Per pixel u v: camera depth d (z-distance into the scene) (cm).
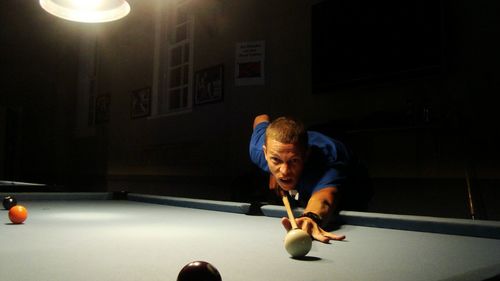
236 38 446
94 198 295
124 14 240
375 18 314
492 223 141
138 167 579
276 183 220
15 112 742
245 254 111
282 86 396
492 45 264
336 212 176
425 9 287
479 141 267
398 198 307
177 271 91
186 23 538
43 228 157
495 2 263
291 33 391
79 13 243
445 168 282
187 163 500
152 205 256
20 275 87
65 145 713
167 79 561
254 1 430
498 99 260
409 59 294
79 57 703
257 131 243
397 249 120
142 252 112
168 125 534
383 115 297
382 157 317
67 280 83
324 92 353
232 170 441
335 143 206
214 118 467
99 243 126
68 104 715
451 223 146
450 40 283
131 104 600
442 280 83
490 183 262
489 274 87
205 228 159
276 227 162
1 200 264
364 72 320
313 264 100
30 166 754
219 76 463
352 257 108
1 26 720
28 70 740
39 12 724
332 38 342
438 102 285
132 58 608
